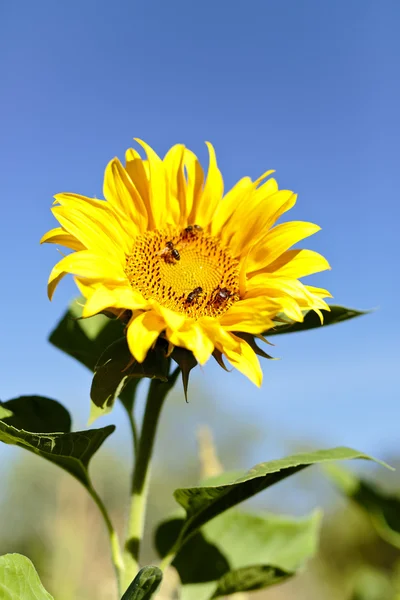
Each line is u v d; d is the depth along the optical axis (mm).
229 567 695
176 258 614
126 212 612
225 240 639
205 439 776
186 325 539
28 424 595
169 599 753
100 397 539
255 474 544
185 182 642
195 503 585
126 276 597
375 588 918
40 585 524
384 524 791
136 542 579
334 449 591
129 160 625
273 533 718
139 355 518
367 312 606
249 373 542
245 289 604
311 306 570
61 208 571
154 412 589
